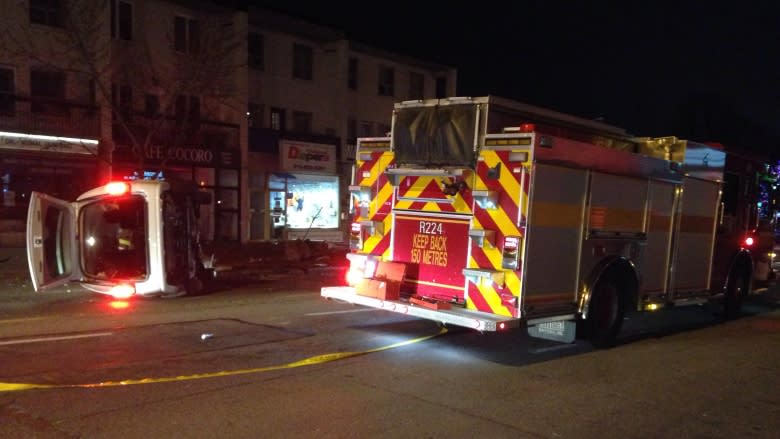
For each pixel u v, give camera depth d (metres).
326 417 4.91
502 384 6.12
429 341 7.89
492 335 8.47
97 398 5.11
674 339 9.07
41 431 4.37
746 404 5.94
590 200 7.27
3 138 19.52
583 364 7.16
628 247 8.01
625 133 9.09
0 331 7.61
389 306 7.30
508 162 6.73
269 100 28.38
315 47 30.20
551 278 6.90
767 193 11.78
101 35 20.78
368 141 8.17
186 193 11.19
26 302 9.95
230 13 25.50
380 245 7.98
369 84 33.06
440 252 7.36
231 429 4.55
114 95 22.00
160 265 10.30
